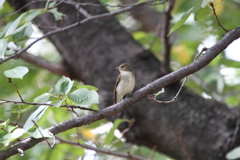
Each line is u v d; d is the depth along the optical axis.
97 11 11.87
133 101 7.01
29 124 5.84
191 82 16.14
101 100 10.52
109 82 10.47
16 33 7.90
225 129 8.98
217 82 15.12
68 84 5.97
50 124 13.56
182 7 14.62
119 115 10.00
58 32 9.33
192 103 9.54
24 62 15.67
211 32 16.67
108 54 10.82
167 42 9.62
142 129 9.79
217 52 7.06
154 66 10.46
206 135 9.05
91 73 10.95
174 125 9.33
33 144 6.10
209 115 9.28
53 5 9.00
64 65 12.83
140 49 10.82
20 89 15.08
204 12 7.03
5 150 5.90
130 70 10.17
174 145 9.37
